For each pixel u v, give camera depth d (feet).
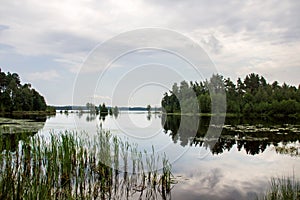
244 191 19.52
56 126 55.11
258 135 48.55
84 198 16.96
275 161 29.04
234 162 28.17
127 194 18.57
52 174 19.85
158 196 18.33
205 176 22.85
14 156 25.59
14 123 62.95
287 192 18.17
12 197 14.26
